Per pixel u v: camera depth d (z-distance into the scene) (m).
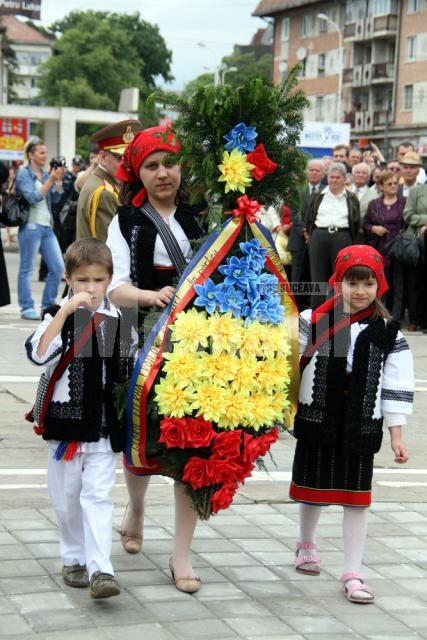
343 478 5.23
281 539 6.01
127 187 5.47
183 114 5.11
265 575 5.41
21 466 7.26
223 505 4.90
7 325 13.79
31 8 39.38
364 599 5.07
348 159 18.73
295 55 77.00
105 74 103.12
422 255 15.09
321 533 6.18
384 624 4.84
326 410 5.16
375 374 5.18
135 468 5.24
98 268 4.89
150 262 5.27
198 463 4.86
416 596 5.23
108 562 4.76
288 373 5.09
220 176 5.05
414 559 5.78
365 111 70.06
